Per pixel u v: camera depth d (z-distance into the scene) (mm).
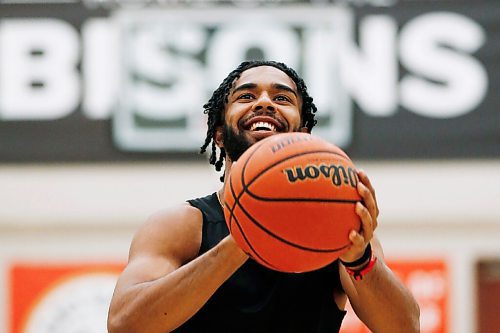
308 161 2637
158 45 7898
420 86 7836
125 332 2740
